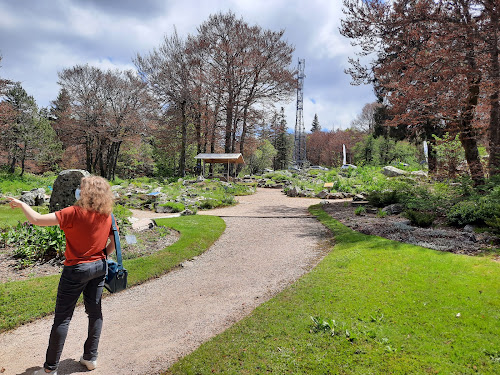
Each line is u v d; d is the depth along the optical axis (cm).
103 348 349
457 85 962
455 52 934
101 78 3325
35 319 418
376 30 1170
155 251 725
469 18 998
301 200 1842
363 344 323
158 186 2011
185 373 291
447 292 422
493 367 277
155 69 2973
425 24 1045
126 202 1538
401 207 1101
